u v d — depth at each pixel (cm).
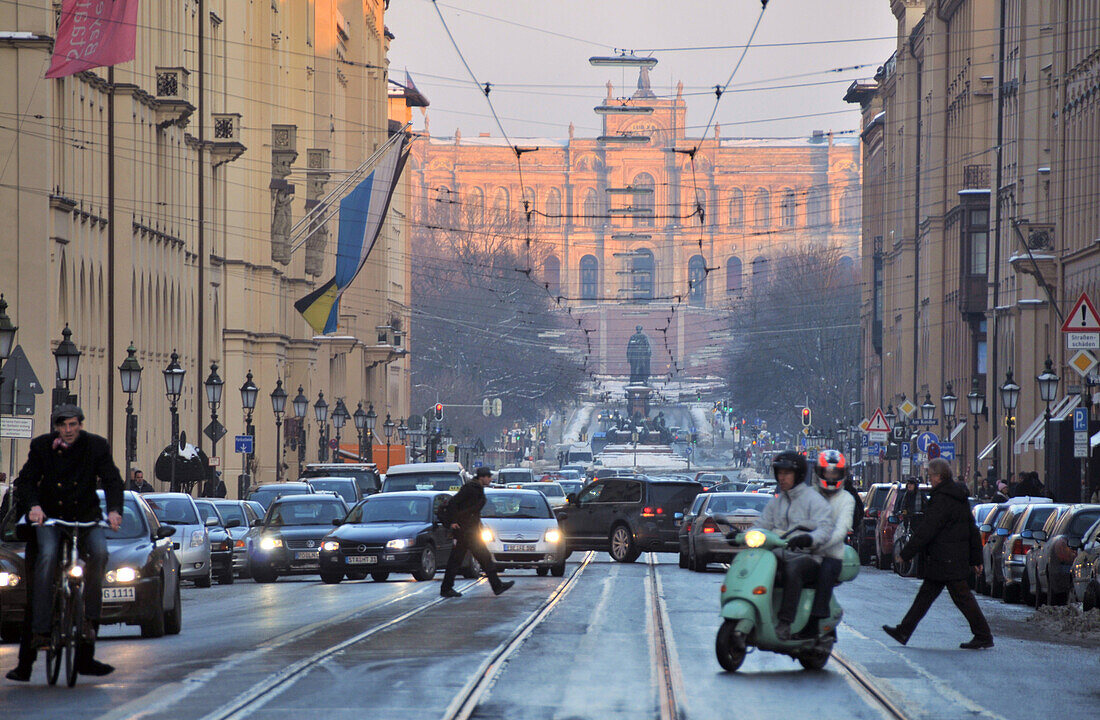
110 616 6600
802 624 5516
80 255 16188
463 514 9475
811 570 5538
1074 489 16000
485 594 9706
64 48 14300
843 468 5644
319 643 6369
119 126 17475
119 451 17450
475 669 5469
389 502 12212
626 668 5562
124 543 6894
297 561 12738
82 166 16412
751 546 5538
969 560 6588
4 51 14750
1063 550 9138
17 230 14750
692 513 13088
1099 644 7000
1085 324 12062
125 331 17438
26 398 10256
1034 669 5831
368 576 13475
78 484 5153
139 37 18212
